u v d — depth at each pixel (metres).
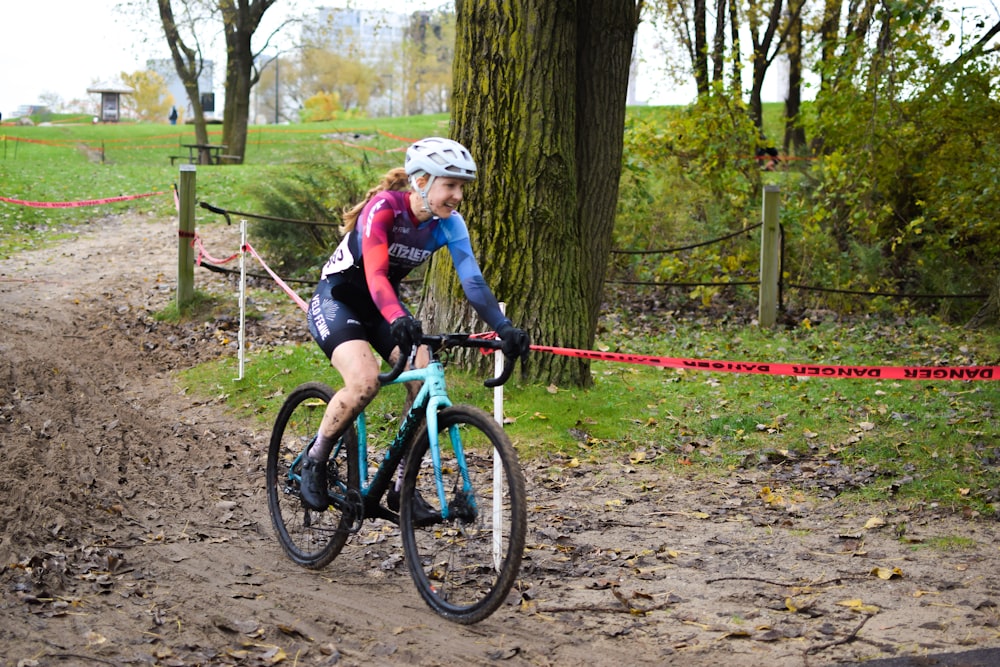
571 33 7.12
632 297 11.87
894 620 3.80
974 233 11.56
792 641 3.62
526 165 7.10
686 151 12.98
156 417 7.18
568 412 6.92
